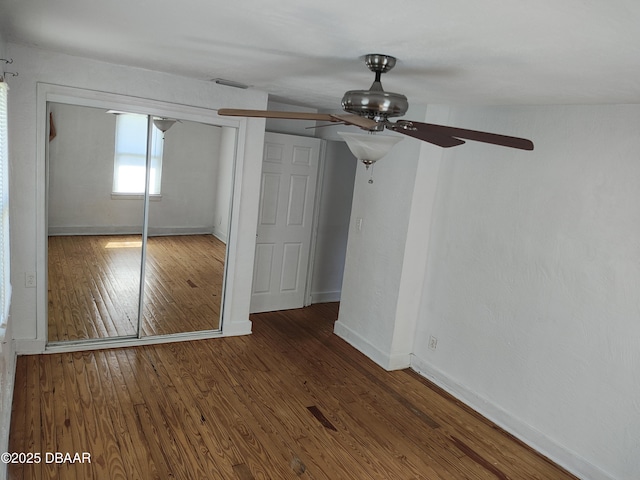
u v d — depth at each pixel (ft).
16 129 10.85
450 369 12.73
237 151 13.64
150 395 10.88
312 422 10.65
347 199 18.45
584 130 9.60
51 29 8.23
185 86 12.49
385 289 13.74
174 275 13.66
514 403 11.05
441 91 9.73
